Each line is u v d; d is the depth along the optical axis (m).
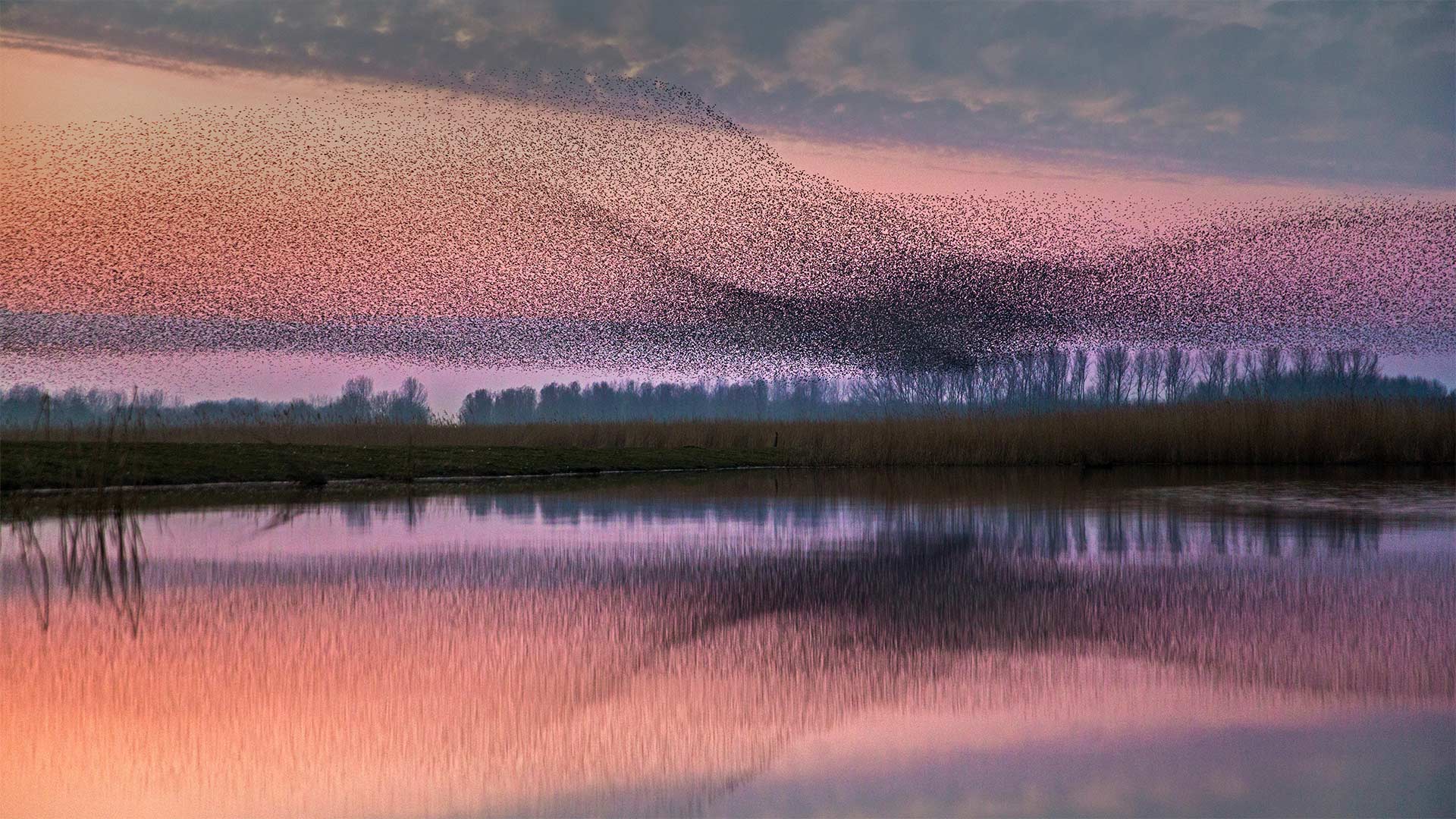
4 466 24.20
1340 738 7.65
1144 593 12.96
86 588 13.21
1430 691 8.76
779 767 7.23
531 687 9.09
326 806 6.67
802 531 18.73
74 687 9.06
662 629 11.15
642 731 8.02
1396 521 19.84
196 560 15.26
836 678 9.39
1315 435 39.00
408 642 10.55
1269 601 12.38
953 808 6.49
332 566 14.89
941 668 9.69
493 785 6.98
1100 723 8.09
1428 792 6.59
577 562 15.30
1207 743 7.58
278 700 8.72
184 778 7.14
